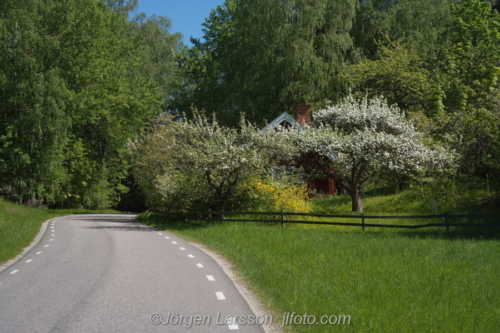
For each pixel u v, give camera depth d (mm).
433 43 40188
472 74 32031
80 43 39188
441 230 19422
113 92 43688
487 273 10695
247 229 20406
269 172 26359
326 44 40156
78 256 14047
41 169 37750
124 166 51469
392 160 26938
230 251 14531
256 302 8328
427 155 26609
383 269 11133
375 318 7293
